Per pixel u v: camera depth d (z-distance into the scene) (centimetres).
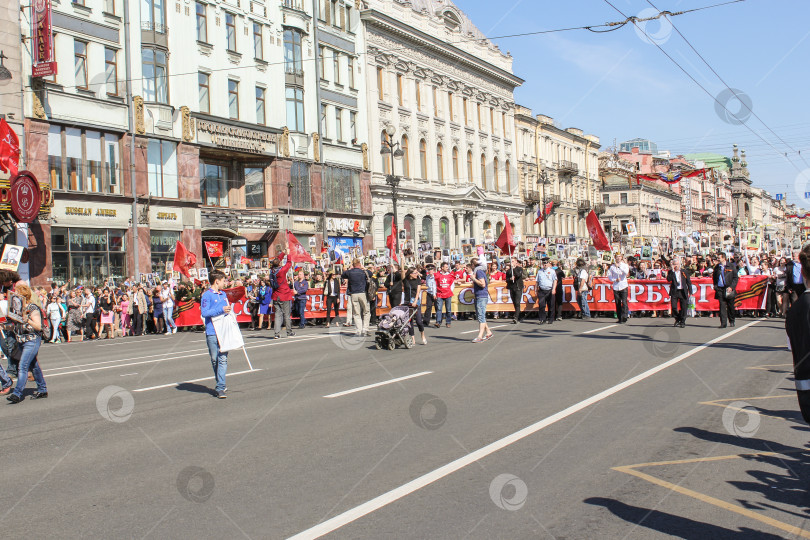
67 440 782
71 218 2966
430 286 2331
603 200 9356
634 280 2519
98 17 3120
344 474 632
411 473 631
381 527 503
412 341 1686
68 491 599
